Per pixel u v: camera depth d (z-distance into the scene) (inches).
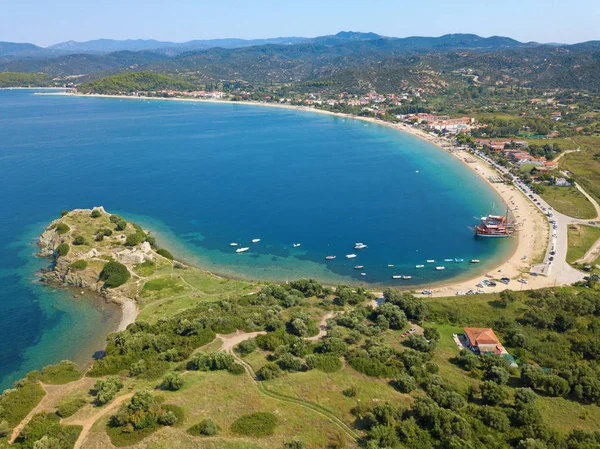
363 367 3983.8
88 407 3398.1
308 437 3095.5
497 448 3100.4
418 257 7578.7
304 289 5994.1
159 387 3676.2
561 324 5098.4
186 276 6466.5
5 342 5019.7
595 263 7106.3
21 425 3218.5
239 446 2955.2
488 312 5605.3
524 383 4055.1
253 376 3846.0
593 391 3855.8
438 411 3284.9
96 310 5669.3
